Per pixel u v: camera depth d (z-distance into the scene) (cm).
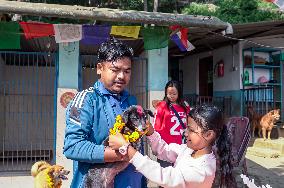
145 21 650
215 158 237
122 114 215
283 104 1209
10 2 639
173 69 1563
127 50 221
